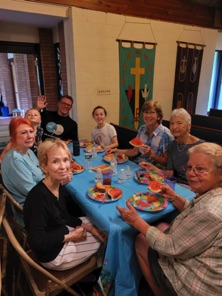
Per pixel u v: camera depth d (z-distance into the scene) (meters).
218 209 0.89
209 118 3.97
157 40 4.15
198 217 0.90
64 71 3.76
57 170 1.19
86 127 3.82
